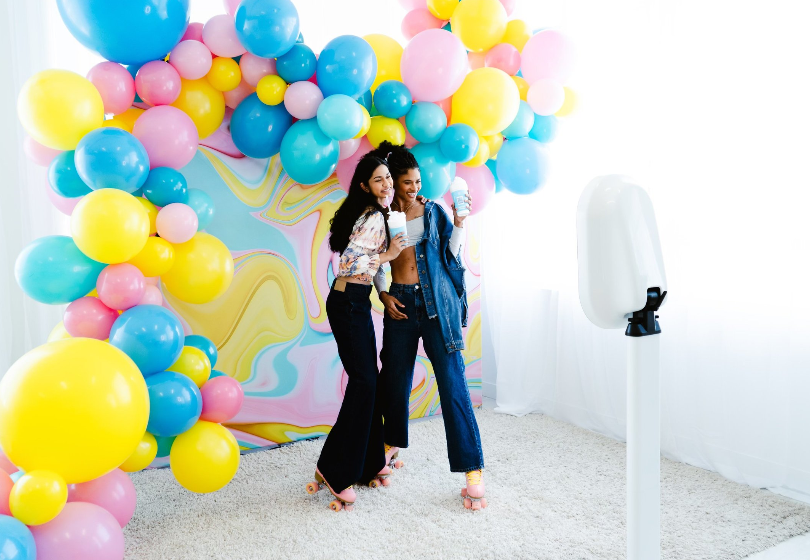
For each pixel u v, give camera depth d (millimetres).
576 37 3146
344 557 1972
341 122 2340
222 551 2023
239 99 2521
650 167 2779
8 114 2650
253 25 2189
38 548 1529
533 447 2963
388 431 2568
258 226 2918
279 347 3000
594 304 1055
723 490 2473
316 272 3066
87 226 1829
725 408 2584
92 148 1891
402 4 2920
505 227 3641
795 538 2094
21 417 1502
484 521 2211
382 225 2307
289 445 3014
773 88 2387
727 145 2533
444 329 2383
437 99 2588
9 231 2662
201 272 2199
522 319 3561
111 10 1976
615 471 2660
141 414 1666
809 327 2389
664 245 2740
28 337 2678
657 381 1057
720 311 2596
